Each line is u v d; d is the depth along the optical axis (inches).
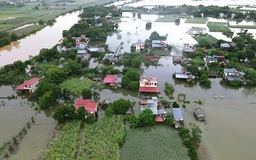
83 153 2022.6
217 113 2610.7
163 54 4466.0
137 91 3110.2
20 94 3157.0
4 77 3516.2
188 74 3435.0
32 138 2284.7
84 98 2908.5
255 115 2571.4
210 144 2143.2
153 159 1988.2
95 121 2479.1
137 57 4001.0
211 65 3742.6
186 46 4682.6
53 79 3260.3
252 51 4050.2
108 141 2160.4
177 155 2026.3
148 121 2370.8
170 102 2792.8
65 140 2193.7
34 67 3863.2
